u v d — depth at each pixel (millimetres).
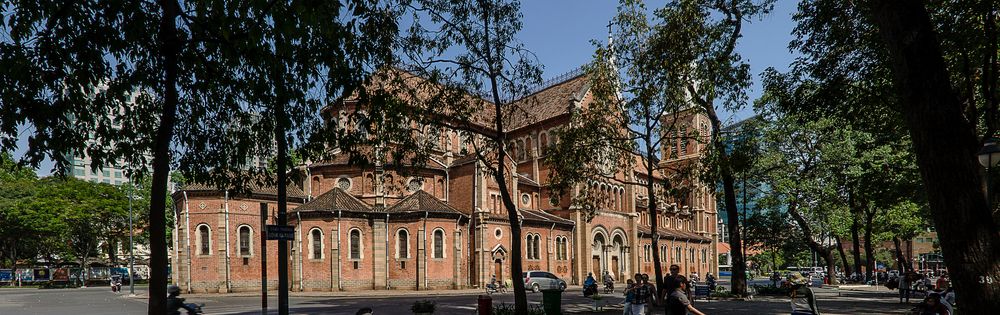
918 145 10062
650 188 25078
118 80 13977
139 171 15805
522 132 65875
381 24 16094
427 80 21234
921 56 10016
